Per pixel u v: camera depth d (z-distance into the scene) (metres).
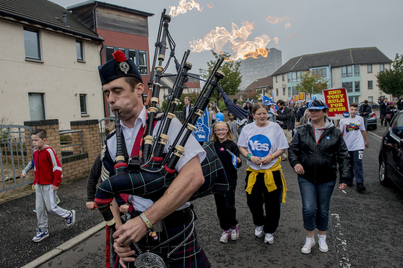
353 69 51.06
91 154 7.13
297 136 3.32
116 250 1.40
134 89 1.43
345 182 3.14
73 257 3.31
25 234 3.86
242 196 5.37
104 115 17.36
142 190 1.27
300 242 3.53
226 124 3.43
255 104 3.46
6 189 5.25
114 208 1.67
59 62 14.68
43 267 3.11
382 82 34.09
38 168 3.65
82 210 4.68
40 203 3.68
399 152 4.91
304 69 53.75
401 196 5.11
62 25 14.99
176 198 1.23
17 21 12.59
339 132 3.20
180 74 1.52
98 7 17.55
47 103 14.09
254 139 3.41
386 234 3.66
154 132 1.45
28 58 13.41
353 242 3.48
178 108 20.03
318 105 3.15
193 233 1.61
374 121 16.31
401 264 2.99
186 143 1.35
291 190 5.61
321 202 3.24
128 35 19.17
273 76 59.47
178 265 1.53
